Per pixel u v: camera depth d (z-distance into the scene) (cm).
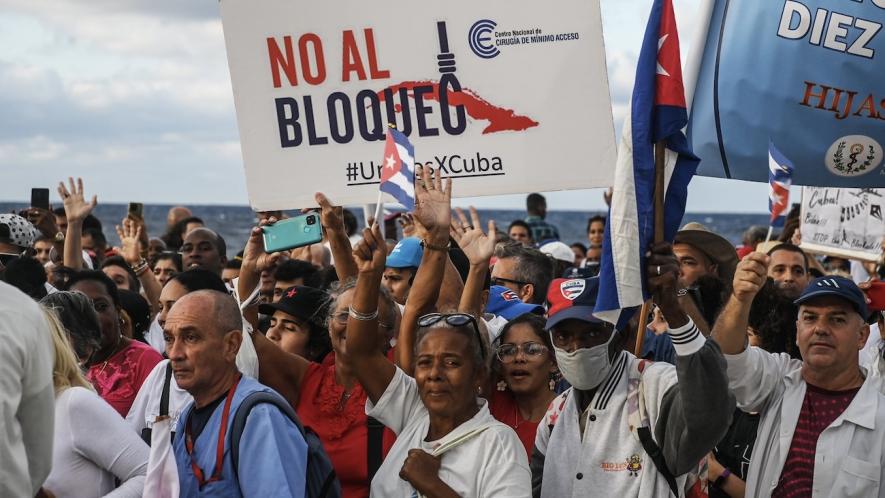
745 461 823
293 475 666
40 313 593
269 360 846
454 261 1035
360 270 744
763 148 938
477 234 852
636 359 725
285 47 923
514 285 1091
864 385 761
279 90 926
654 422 691
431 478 686
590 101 914
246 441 668
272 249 870
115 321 976
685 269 1107
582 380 710
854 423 746
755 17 937
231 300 717
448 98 920
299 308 934
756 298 916
